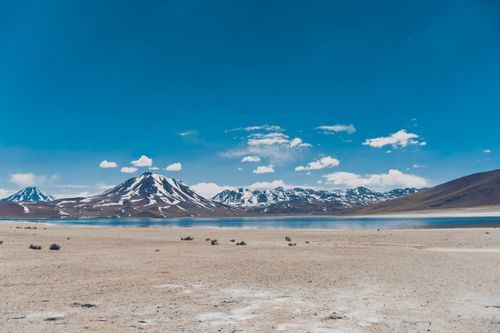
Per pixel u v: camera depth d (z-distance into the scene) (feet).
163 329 38.17
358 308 46.55
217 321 41.16
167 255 103.86
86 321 40.70
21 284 61.00
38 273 71.67
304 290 56.95
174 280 65.00
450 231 206.18
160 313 44.32
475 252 109.19
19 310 45.14
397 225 396.57
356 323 40.42
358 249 121.70
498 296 52.34
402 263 85.76
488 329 38.34
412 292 55.11
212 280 65.05
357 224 468.34
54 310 45.32
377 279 65.57
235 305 48.16
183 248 126.00
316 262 88.38
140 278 66.85
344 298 51.80
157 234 217.36
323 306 47.60
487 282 62.08
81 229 282.97
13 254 104.27
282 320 41.57
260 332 37.40
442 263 85.25
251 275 70.08
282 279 65.98
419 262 87.25
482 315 43.27
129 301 50.11
